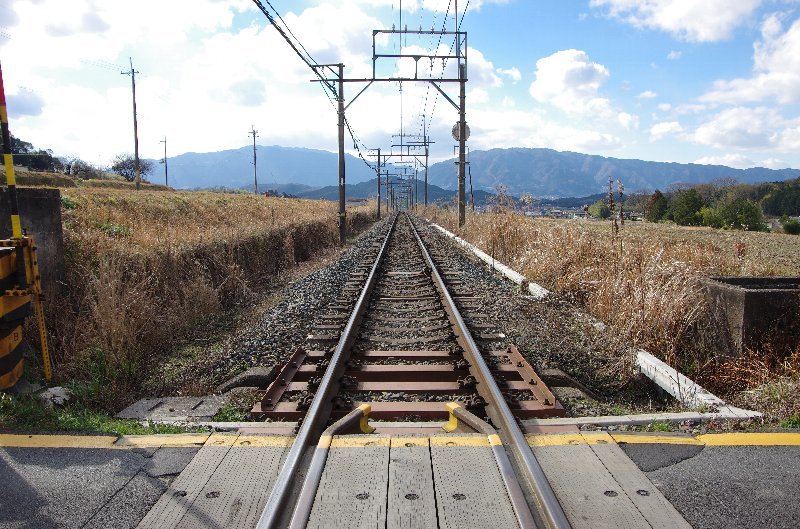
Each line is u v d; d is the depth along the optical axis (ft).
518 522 9.24
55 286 22.71
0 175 118.01
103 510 10.20
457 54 75.25
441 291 34.40
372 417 15.62
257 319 29.78
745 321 19.29
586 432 13.34
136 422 15.17
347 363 19.62
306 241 65.57
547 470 11.41
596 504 10.12
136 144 181.57
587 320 25.95
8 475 11.48
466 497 10.07
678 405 16.83
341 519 9.41
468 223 82.23
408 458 11.51
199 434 13.48
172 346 24.70
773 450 12.45
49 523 9.82
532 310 29.71
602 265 32.76
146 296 25.73
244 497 10.51
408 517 9.45
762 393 16.53
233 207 102.32
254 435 13.37
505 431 13.20
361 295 31.32
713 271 30.81
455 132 89.66
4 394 15.35
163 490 10.91
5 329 15.89
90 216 42.45
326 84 72.79
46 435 13.42
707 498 10.45
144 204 77.05
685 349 21.49
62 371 19.26
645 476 11.24
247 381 19.06
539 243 43.80
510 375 19.10
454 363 19.94
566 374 19.43
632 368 19.89
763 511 10.03
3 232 20.16
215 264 35.42
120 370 19.80
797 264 49.29
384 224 151.02
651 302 22.09
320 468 10.97
